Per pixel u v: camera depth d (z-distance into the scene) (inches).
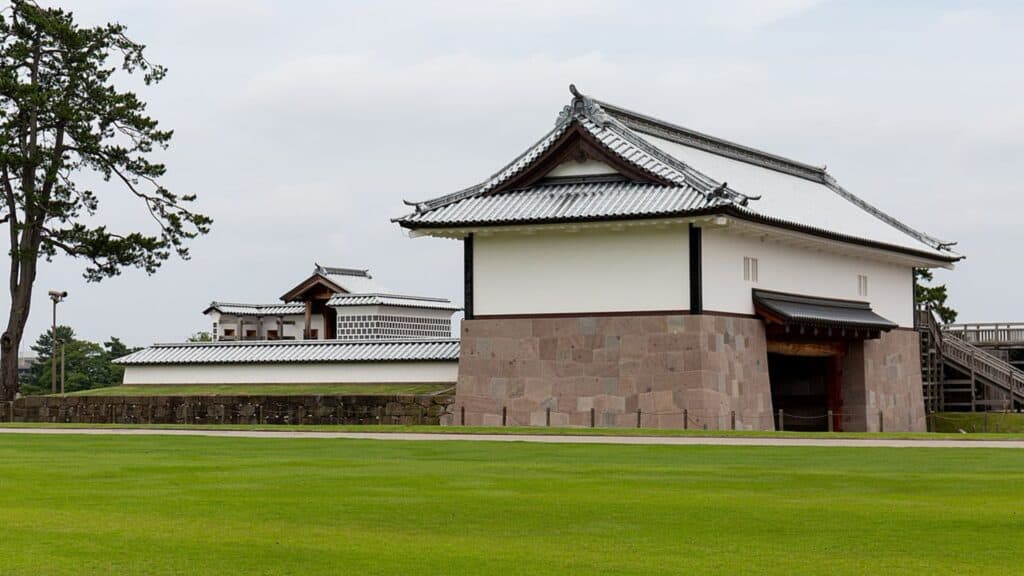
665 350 1943.9
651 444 1460.4
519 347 2058.3
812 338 2269.9
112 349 4672.7
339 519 819.4
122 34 2672.2
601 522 804.6
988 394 2906.0
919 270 3590.1
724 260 2006.6
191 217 2691.9
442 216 2059.5
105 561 676.1
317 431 1771.7
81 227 2625.5
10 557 685.9
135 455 1312.7
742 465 1176.2
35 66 2623.0
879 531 763.4
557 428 1811.0
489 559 682.2
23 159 2536.9
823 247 2299.5
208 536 754.2
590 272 2012.8
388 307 2992.1
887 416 2511.1
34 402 2426.2
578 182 2080.5
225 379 2476.6
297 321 3238.2
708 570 650.8
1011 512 836.6
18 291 2610.7
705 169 2242.9
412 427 1830.7
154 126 2657.5
